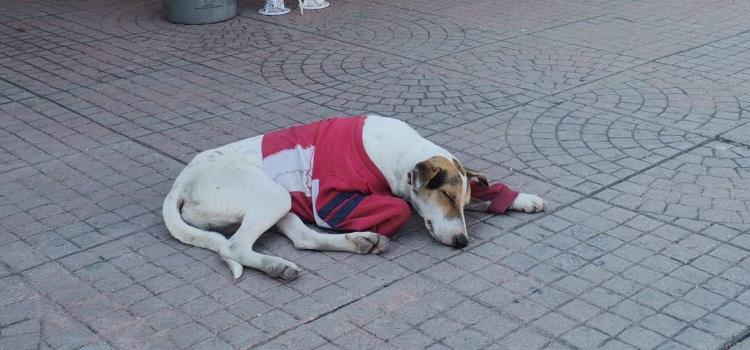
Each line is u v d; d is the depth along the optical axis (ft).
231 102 13.67
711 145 11.92
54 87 14.42
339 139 9.88
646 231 9.96
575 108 13.20
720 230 9.95
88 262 9.60
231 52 16.08
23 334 8.62
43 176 11.37
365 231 9.65
